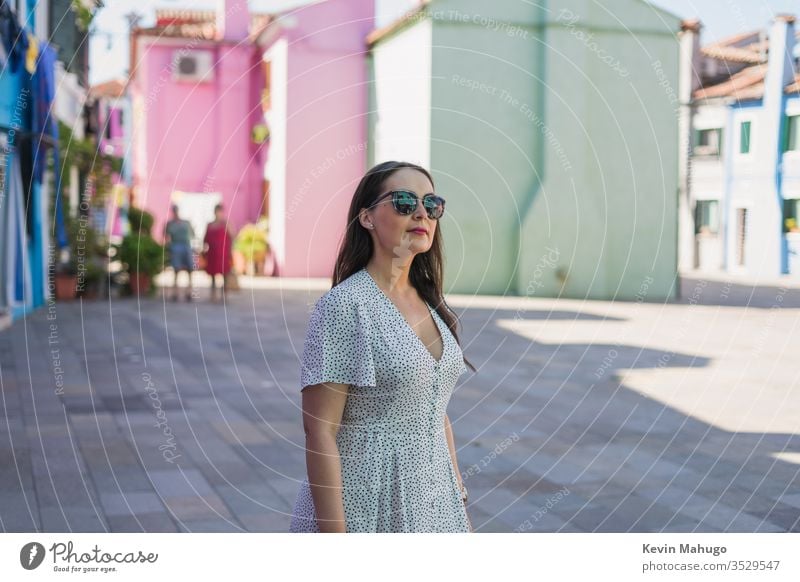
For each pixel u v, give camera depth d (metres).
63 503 3.56
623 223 13.88
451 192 14.10
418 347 1.67
